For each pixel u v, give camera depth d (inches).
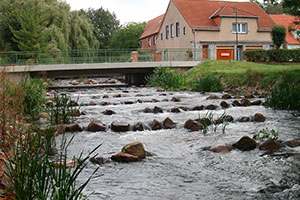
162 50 1318.9
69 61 1194.6
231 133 299.0
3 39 1774.1
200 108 468.1
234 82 851.4
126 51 1264.8
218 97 632.4
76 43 2049.7
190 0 1686.8
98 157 213.9
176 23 1676.9
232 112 435.8
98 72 1249.4
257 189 162.9
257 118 362.3
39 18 1732.3
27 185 128.7
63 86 1246.9
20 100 259.8
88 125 325.1
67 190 122.4
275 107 463.2
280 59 1282.0
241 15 1535.4
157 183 174.2
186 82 1023.6
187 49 1357.0
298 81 655.1
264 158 216.7
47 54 1231.5
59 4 2112.5
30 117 384.2
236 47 1421.0
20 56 1151.0
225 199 151.3
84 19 2210.9
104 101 602.2
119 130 316.5
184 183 174.1
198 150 242.5
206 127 309.0
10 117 229.0
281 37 1334.9
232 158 219.0
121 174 189.2
